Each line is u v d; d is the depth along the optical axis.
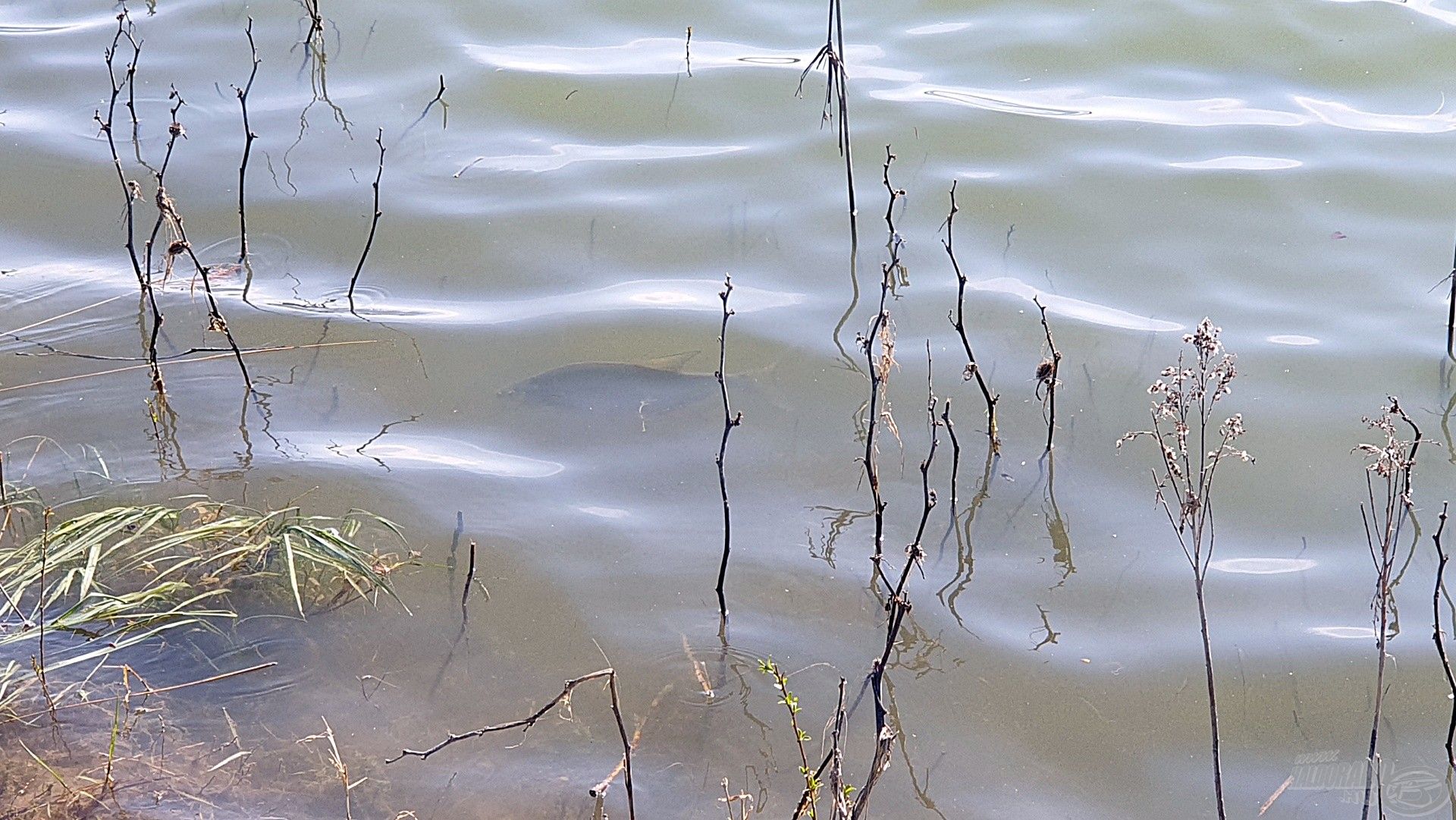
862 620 4.20
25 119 7.36
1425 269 5.95
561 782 3.62
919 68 7.76
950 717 3.83
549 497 4.75
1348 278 5.92
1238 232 6.26
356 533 4.53
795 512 4.68
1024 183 6.70
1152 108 7.30
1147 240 6.24
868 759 3.70
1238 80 7.50
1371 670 3.99
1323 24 7.81
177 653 4.05
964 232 6.36
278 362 5.50
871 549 4.50
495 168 6.95
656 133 7.26
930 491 4.77
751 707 3.87
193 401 5.25
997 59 7.80
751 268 6.16
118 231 6.46
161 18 8.39
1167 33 7.89
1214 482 4.78
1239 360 5.41
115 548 4.30
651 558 4.46
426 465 4.90
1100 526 4.60
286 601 4.26
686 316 5.80
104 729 3.77
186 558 4.38
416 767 3.66
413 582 4.34
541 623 4.18
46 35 8.24
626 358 5.52
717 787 3.61
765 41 8.13
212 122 7.34
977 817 3.51
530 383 5.35
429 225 6.48
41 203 6.65
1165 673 3.99
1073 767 3.68
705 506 4.71
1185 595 4.30
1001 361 5.47
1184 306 5.79
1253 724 3.81
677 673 3.99
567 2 8.46
